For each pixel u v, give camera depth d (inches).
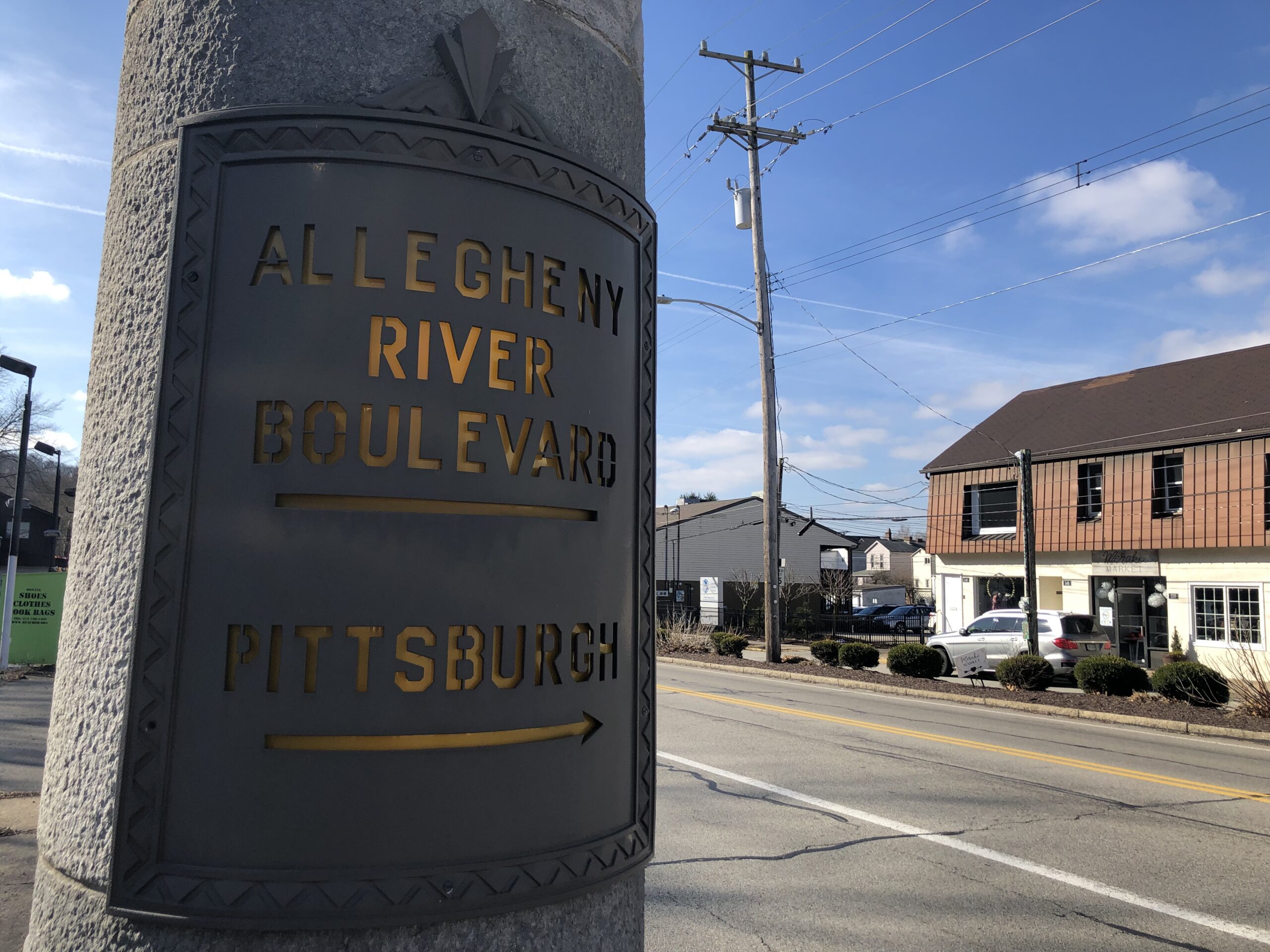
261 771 60.7
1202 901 208.7
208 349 64.4
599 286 75.2
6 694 537.0
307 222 64.8
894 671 768.3
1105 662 628.4
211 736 61.2
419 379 64.7
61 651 74.3
